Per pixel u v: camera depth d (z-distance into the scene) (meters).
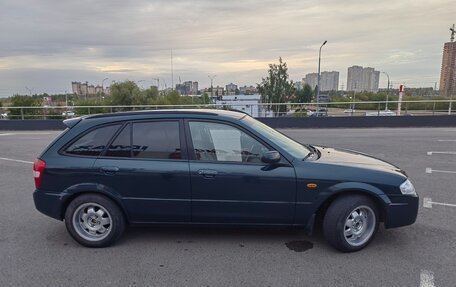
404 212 3.43
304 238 3.76
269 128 4.09
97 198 3.54
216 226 3.57
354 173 3.40
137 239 3.78
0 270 3.14
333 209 3.39
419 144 10.43
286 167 3.40
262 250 3.48
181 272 3.07
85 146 3.61
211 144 3.51
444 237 3.73
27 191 5.77
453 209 4.61
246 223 3.51
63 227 4.19
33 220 4.43
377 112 18.89
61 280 2.96
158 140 3.55
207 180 3.42
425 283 2.83
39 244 3.71
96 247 3.60
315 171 3.39
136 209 3.54
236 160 3.46
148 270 3.12
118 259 3.33
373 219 3.45
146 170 3.47
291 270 3.08
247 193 3.42
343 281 2.88
